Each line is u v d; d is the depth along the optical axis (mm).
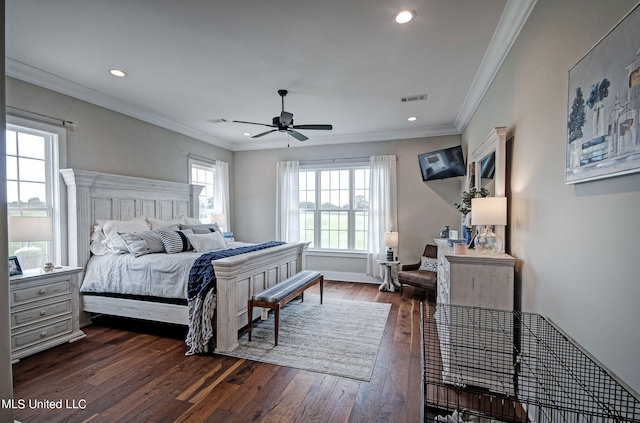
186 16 2129
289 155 6008
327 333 3221
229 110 4160
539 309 1864
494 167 2611
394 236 5062
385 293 4863
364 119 4570
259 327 3385
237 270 2857
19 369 2457
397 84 3303
